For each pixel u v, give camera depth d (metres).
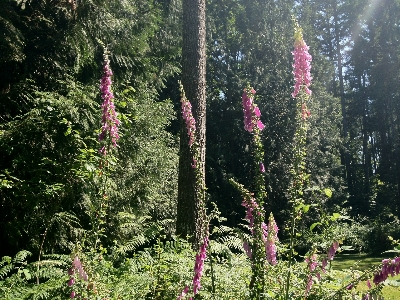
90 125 5.89
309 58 2.86
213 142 21.44
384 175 28.38
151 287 3.36
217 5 23.22
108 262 3.78
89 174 4.39
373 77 29.16
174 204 11.01
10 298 3.21
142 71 8.29
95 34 6.95
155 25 8.97
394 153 28.16
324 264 2.58
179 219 5.73
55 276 3.79
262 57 22.31
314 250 2.65
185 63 6.21
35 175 4.99
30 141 5.34
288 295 2.66
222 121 21.22
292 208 2.77
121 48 7.44
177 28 11.30
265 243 2.64
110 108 3.04
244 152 20.80
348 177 28.62
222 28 23.19
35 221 5.33
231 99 21.25
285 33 22.33
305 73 2.86
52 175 5.21
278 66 21.61
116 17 7.65
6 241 5.70
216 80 22.56
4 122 5.95
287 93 20.36
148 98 9.19
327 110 23.91
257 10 22.59
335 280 2.97
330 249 2.57
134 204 7.72
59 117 5.11
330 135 23.70
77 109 5.32
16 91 5.91
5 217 5.68
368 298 2.16
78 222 5.89
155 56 10.43
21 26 6.41
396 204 26.23
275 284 3.00
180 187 5.81
